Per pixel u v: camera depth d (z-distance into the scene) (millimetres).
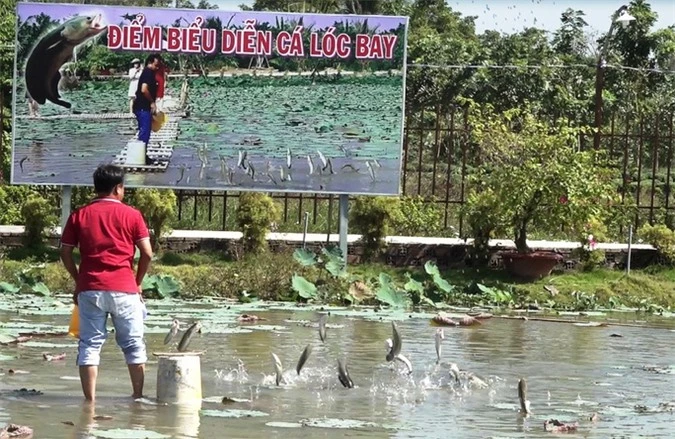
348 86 20516
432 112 33156
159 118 20594
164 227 21375
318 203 26672
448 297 20031
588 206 21297
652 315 19625
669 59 33625
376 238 21656
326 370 12156
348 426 9234
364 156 20562
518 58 33969
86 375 9914
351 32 20500
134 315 10016
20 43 20516
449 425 9461
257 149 20609
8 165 26219
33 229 21203
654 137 23406
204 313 17078
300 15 20500
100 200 10062
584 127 22500
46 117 20594
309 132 20594
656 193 30094
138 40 20531
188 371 10086
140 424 9047
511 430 9328
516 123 23359
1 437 8281
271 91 20578
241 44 20516
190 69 20578
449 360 13172
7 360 12141
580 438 9094
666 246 22109
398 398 10680
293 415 9672
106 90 20562
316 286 19719
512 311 19328
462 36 39781
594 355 14109
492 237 21906
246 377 11562
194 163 20625
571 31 36281
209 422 9219
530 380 12016
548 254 21000
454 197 30000
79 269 10055
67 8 20516
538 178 20984
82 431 8688
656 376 12555
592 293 20641
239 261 20969
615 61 33312
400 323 16797
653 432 9414
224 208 22969
